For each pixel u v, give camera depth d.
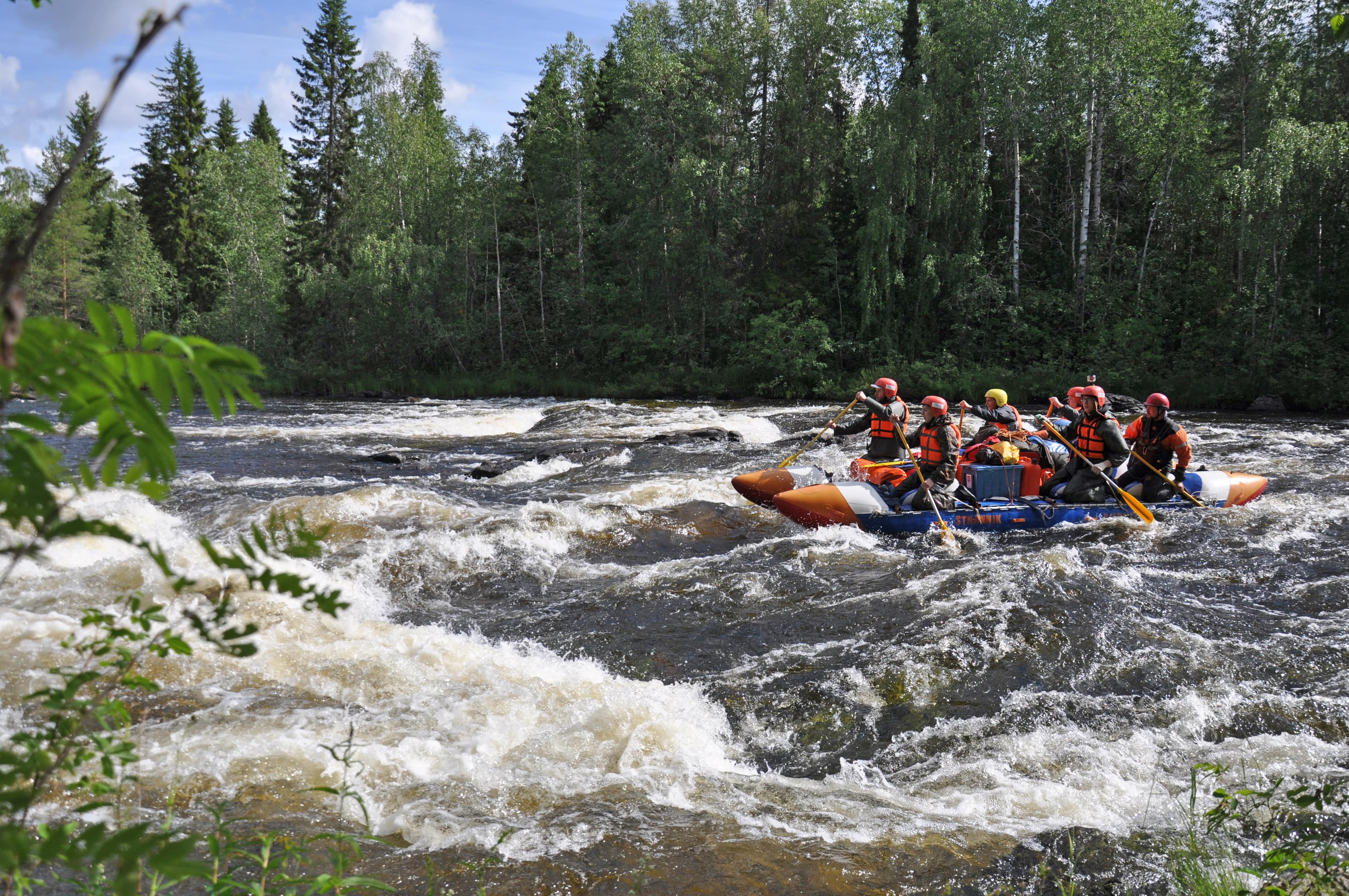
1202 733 4.97
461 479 13.61
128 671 1.57
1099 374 27.34
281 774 4.11
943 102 30.58
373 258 36.44
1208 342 27.50
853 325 33.53
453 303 38.59
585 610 7.36
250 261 43.53
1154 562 8.46
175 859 1.01
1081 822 3.99
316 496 10.79
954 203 31.22
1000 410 11.16
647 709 5.23
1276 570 8.04
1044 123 30.84
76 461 1.14
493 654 6.17
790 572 8.19
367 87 40.50
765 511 10.69
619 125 35.81
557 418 21.80
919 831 3.84
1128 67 28.25
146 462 0.93
